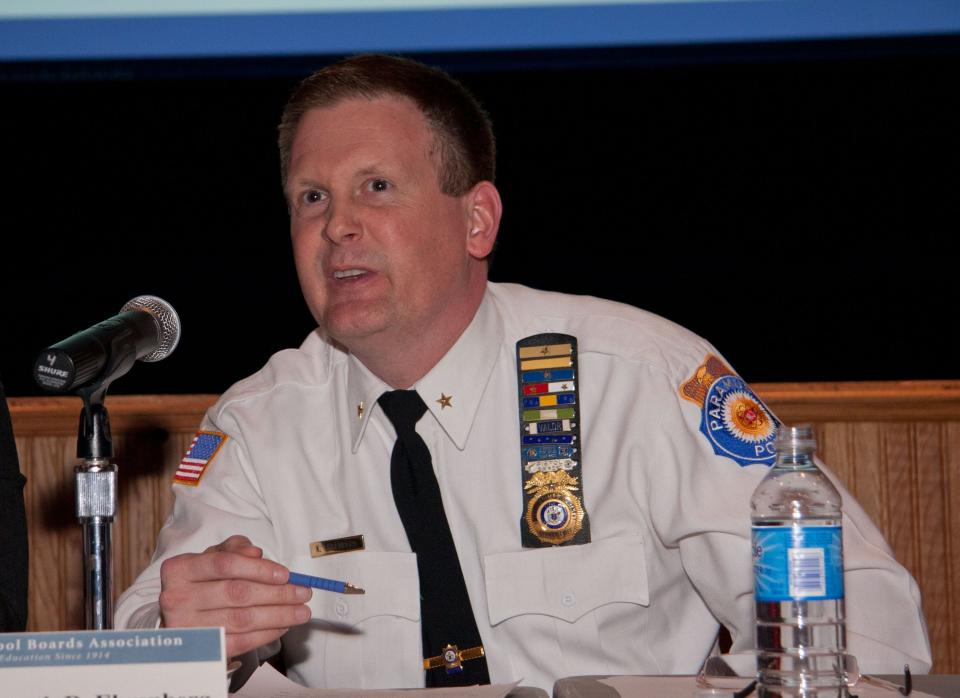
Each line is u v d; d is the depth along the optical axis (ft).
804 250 30.53
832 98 29.86
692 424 9.36
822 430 14.70
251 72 24.09
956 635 14.53
